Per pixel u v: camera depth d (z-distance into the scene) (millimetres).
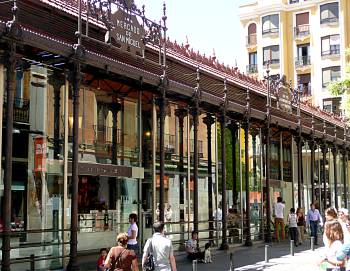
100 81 17938
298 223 26516
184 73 20938
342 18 67375
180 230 21172
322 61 68312
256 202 27266
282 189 31109
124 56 17562
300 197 31016
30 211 15023
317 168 37062
